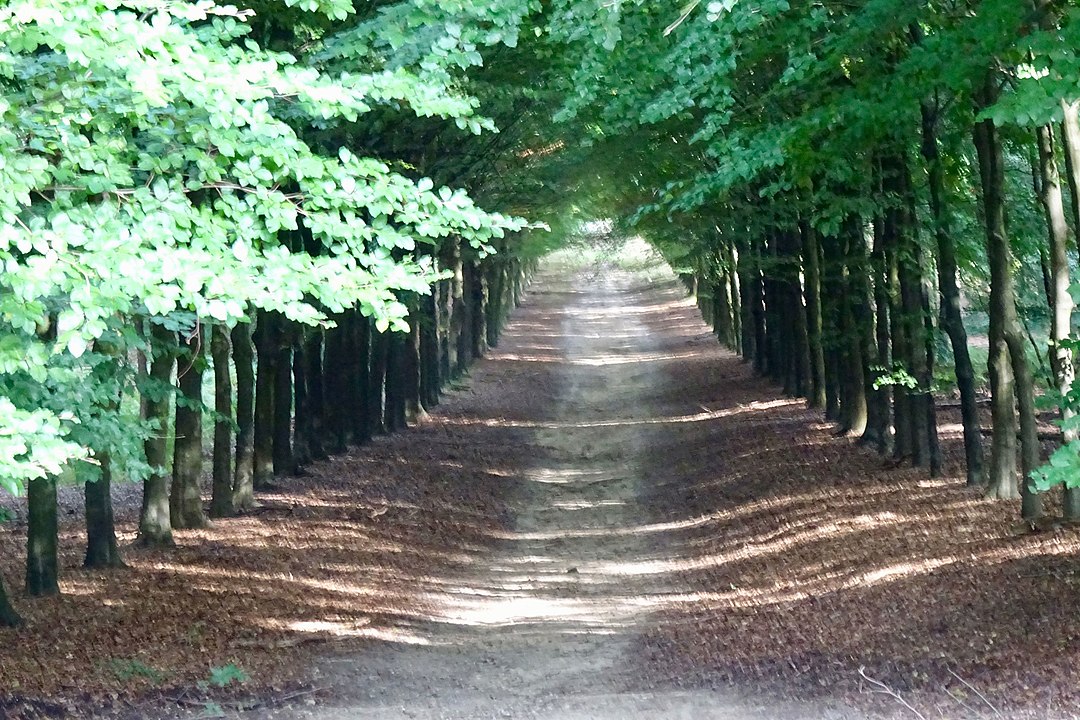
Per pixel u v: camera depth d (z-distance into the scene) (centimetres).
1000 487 2120
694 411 4272
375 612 1833
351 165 887
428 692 1345
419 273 899
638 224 3134
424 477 3136
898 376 2214
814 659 1416
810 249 3158
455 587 2116
